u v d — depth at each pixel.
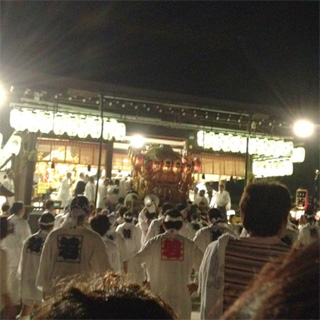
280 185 2.91
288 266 0.92
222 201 17.20
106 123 14.51
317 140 17.67
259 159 20.36
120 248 7.92
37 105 13.84
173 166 17.03
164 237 5.44
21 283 6.61
